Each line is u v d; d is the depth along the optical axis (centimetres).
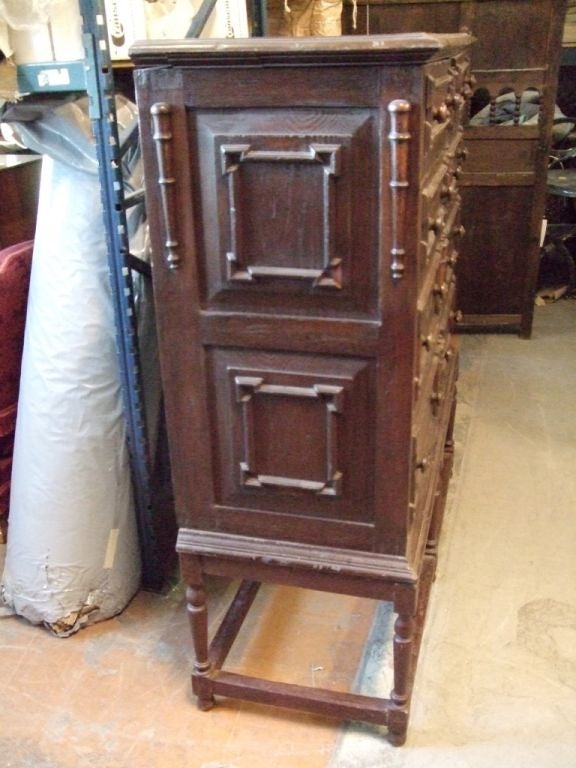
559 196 375
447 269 164
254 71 105
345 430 124
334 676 163
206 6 162
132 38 158
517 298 335
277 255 115
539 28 291
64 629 174
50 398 163
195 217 116
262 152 109
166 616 181
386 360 117
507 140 309
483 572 193
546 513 217
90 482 168
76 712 156
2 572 196
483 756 144
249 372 124
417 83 100
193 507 139
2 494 202
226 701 158
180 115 110
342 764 143
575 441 254
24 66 148
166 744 148
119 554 177
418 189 106
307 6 224
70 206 158
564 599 183
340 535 132
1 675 165
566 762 142
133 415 169
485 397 285
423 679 161
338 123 105
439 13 292
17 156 246
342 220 110
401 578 129
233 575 141
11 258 180
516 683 160
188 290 121
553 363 313
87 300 161
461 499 224
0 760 145
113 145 146
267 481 131
